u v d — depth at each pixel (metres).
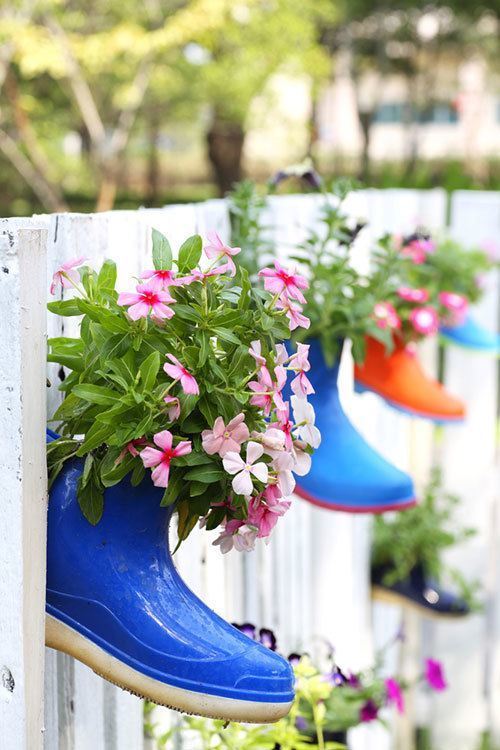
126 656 1.26
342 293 2.29
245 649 1.26
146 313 1.20
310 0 14.77
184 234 2.05
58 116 16.48
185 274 1.32
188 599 1.30
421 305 2.79
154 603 1.27
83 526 1.28
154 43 12.22
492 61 26.42
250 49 13.84
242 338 1.30
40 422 1.23
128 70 13.52
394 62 24.64
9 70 13.22
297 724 2.46
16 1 11.61
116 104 14.51
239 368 1.27
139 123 18.72
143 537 1.29
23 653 1.24
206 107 18.09
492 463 4.35
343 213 2.79
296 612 2.84
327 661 3.02
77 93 14.01
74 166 18.14
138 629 1.25
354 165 27.03
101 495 1.26
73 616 1.29
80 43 12.16
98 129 14.38
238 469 1.21
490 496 4.36
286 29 13.84
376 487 2.18
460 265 3.52
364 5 20.97
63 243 1.60
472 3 21.20
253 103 16.42
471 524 4.36
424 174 4.62
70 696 1.63
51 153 17.22
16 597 1.23
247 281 1.31
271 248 2.60
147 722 2.01
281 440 1.25
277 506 1.29
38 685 1.27
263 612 2.60
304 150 22.75
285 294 1.35
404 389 2.80
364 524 3.31
